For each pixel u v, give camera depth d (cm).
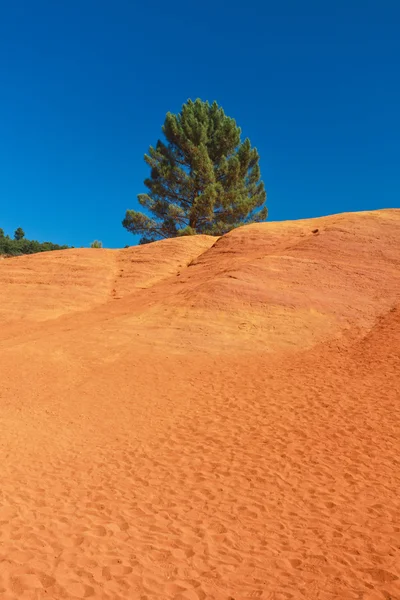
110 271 2519
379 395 1105
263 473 784
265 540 596
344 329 1666
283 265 2070
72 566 523
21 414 1078
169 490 729
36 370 1381
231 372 1353
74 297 2216
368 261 2128
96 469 802
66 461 834
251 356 1483
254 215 4662
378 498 695
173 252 2689
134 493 717
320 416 1015
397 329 1583
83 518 636
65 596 473
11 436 942
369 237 2303
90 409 1113
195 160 4228
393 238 2281
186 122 4459
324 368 1340
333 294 1877
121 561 539
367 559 557
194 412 1082
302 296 1848
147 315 1808
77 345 1578
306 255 2170
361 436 909
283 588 505
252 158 4728
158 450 887
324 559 557
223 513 661
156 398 1180
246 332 1636
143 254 2702
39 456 852
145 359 1462
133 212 4288
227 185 4525
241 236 2602
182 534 605
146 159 4428
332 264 2089
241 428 978
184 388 1245
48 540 574
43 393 1223
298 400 1116
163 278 2405
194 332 1631
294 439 913
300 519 646
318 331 1648
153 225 4353
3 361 1448
